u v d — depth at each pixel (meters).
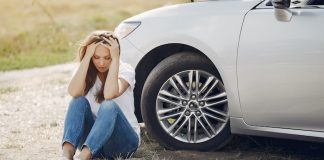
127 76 5.61
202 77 5.91
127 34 6.12
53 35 22.83
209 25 5.70
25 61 17.22
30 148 6.50
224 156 5.81
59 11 31.69
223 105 5.89
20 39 21.81
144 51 5.99
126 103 5.64
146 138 6.56
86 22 27.42
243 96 5.52
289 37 5.27
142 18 6.12
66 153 5.35
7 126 7.80
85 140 5.67
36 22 27.34
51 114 8.59
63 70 15.00
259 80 5.42
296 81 5.25
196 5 5.95
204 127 5.87
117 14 30.78
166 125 6.00
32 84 12.38
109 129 5.35
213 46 5.62
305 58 5.20
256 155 5.87
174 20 5.91
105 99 5.46
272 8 5.47
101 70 5.54
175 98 5.94
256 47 5.42
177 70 5.91
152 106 6.01
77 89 5.49
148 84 6.01
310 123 5.26
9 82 13.05
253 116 5.52
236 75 5.53
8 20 27.59
